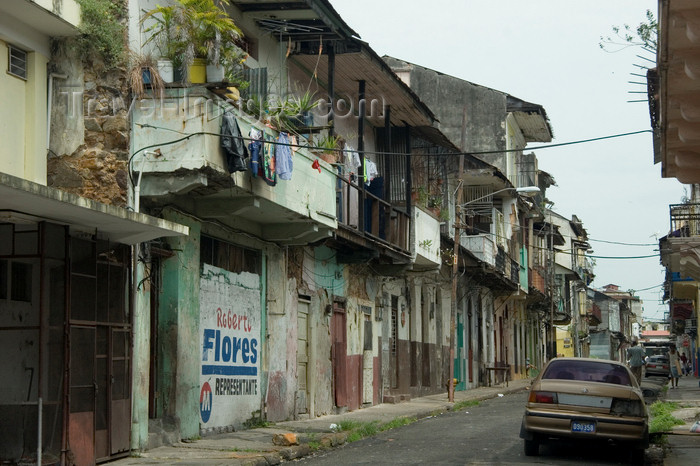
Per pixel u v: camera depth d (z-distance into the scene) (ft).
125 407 52.16
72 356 46.50
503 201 168.14
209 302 65.62
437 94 176.04
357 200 88.58
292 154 68.44
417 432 72.95
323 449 61.98
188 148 54.95
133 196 55.42
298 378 82.99
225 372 67.92
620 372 57.77
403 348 116.88
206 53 58.29
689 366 279.69
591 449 60.95
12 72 52.80
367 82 90.07
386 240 93.97
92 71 56.03
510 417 86.53
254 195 62.34
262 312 75.31
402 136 106.11
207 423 64.80
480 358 160.35
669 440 64.69
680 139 53.62
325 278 89.66
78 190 55.11
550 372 58.34
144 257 56.18
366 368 102.06
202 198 63.36
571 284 285.43
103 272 49.98
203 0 58.80
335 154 81.66
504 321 188.14
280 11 73.61
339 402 92.02
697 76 45.37
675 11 41.06
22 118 53.57
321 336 88.12
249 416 71.97
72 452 45.73
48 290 44.55
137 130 55.67
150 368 59.36
